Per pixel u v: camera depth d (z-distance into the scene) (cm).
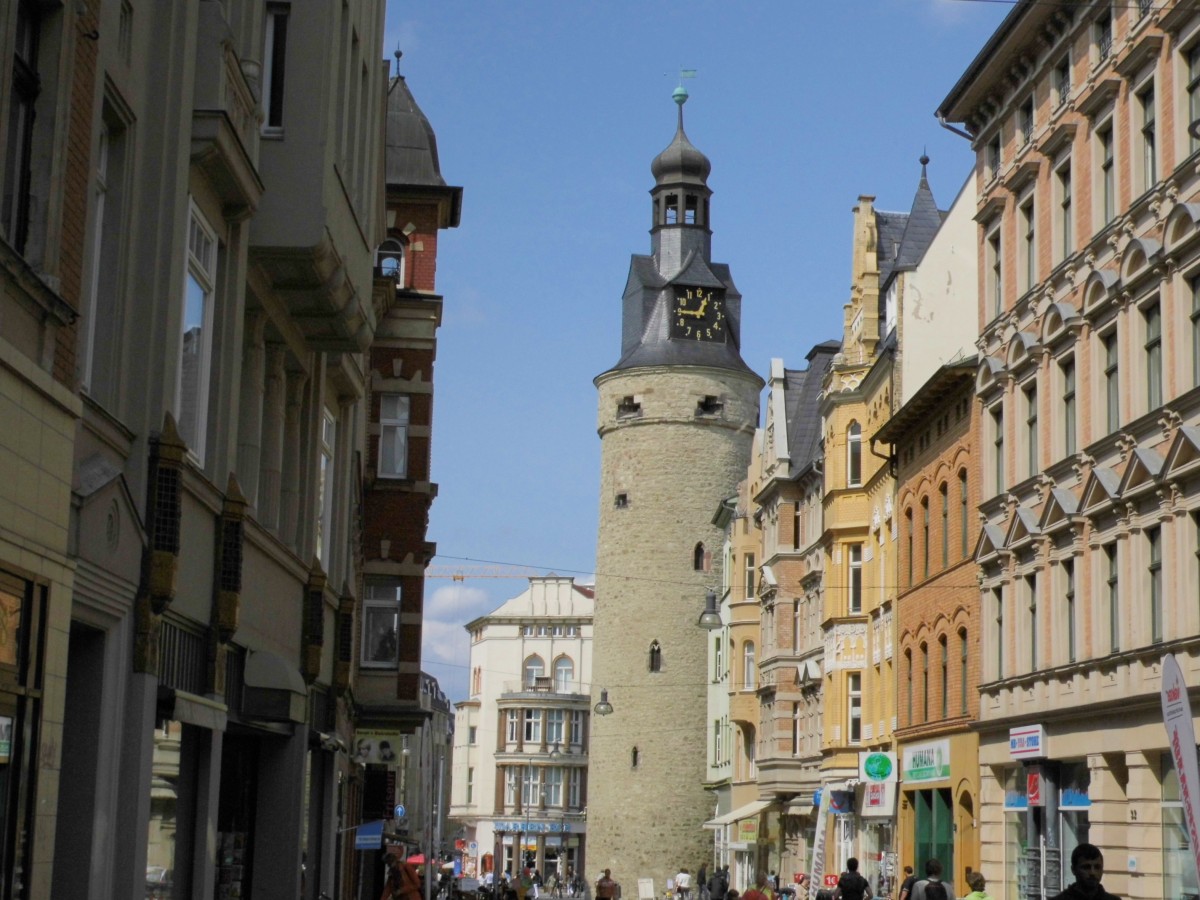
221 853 2244
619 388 9119
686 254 9306
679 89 9600
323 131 2009
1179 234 2705
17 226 1252
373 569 4228
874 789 4725
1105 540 3022
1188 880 2673
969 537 3906
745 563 7150
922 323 4612
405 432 4300
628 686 8781
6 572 1196
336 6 2105
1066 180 3350
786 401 6719
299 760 2438
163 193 1599
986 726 3653
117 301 1525
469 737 15612
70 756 1495
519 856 13988
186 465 1669
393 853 2678
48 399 1269
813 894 5150
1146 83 2883
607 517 9081
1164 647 2714
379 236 3028
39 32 1280
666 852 8556
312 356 2536
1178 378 2709
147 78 1603
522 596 15012
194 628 1809
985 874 3662
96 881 1485
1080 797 3175
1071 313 3231
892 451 4694
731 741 7669
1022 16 3334
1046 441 3362
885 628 4834
